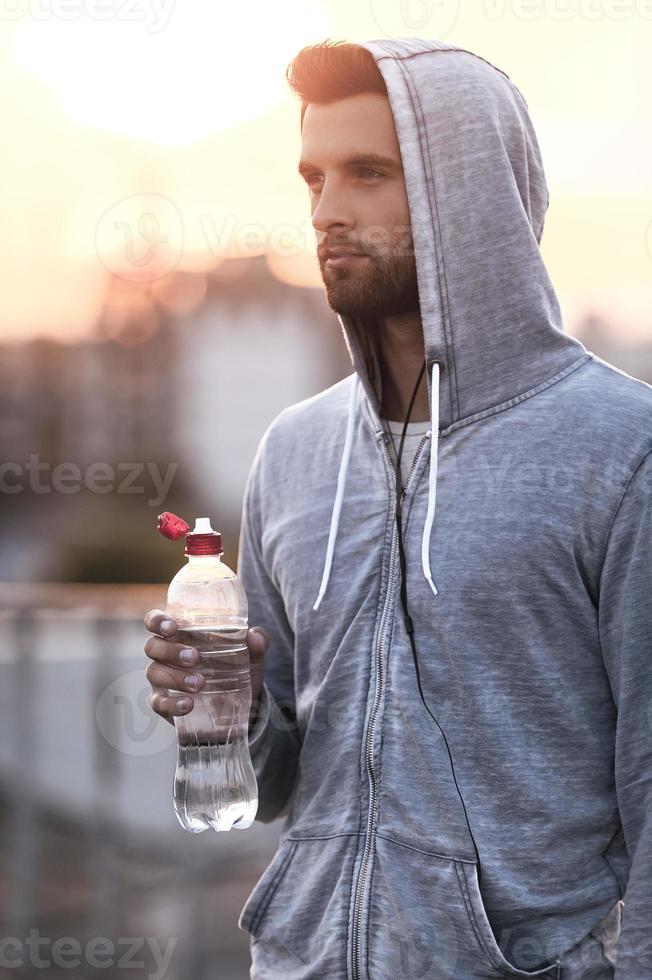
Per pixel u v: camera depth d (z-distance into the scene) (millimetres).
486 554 2729
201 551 2920
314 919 2859
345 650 2920
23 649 5898
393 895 2709
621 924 2562
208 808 2998
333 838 2854
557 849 2668
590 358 2934
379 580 2920
